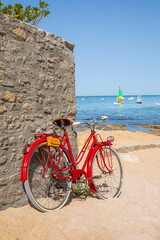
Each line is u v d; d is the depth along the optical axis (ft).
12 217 7.96
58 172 9.63
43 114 10.48
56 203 10.22
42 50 10.52
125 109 150.00
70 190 10.11
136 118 92.94
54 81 11.24
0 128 8.46
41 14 16.70
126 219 9.08
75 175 10.29
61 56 11.80
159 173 17.40
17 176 9.00
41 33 10.50
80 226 8.22
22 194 9.18
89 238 7.56
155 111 129.29
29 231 7.59
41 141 9.28
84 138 29.35
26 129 9.53
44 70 10.61
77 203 10.45
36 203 8.64
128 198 11.68
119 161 12.30
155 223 8.84
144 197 12.00
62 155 10.45
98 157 11.60
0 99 8.51
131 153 24.41
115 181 14.33
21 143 9.27
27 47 9.72
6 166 8.63
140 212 9.87
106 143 11.85
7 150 8.70
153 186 14.07
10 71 8.94
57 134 11.28
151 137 35.12
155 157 23.27
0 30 8.61
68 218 8.76
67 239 7.36
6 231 7.20
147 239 7.68
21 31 9.45
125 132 37.65
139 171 17.90
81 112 130.62
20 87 9.34
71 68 12.59
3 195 8.46
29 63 9.79
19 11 15.35
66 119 10.17
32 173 9.68
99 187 12.94
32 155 8.91
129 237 7.72
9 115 8.82
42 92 10.43
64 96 11.93
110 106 192.34
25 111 9.53
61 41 11.84
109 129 57.88
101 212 9.56
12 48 9.06
